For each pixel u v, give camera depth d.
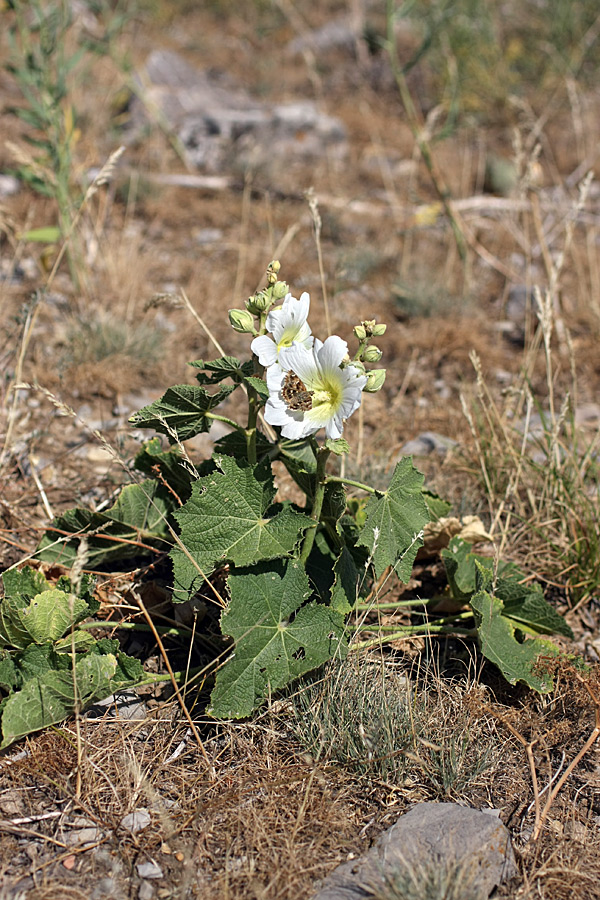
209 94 3.74
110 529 1.43
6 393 1.63
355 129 3.64
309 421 1.26
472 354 1.62
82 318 1.96
